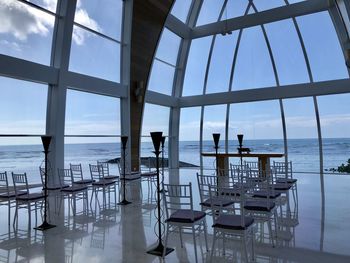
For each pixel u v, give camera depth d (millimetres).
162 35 9938
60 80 6449
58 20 6488
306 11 8398
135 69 8859
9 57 5449
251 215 3756
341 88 8438
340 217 4461
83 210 5262
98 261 3031
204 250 3307
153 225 4312
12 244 3557
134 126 9008
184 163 11633
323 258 3008
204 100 10805
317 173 9336
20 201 4562
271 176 4828
